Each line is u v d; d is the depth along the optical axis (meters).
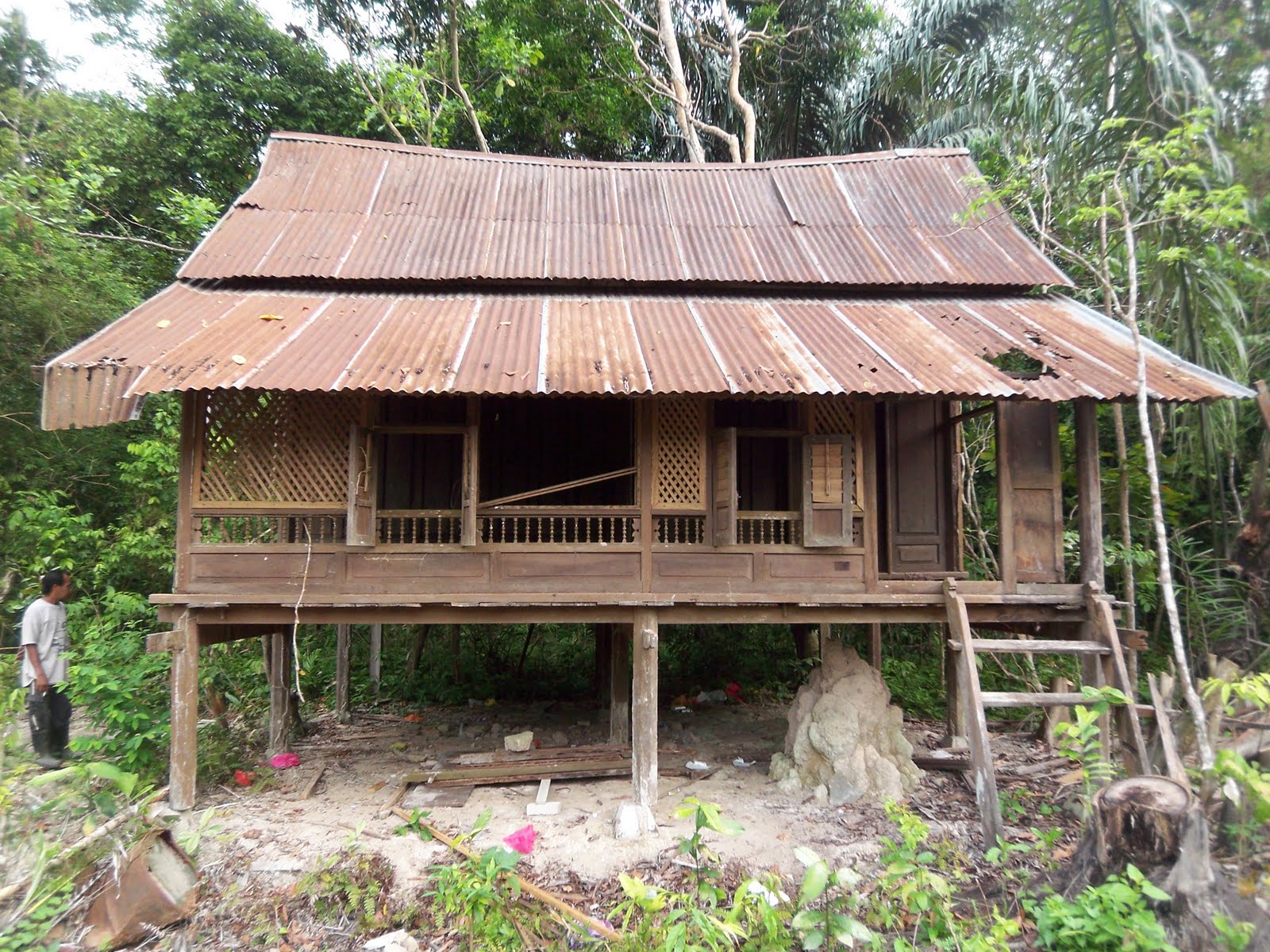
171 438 10.12
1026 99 8.08
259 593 5.87
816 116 15.66
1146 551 8.09
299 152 9.04
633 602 6.02
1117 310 7.33
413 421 7.97
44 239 9.78
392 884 5.06
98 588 9.77
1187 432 7.98
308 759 7.71
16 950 4.30
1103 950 3.84
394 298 7.02
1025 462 6.43
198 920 4.79
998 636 8.77
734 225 8.54
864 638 11.62
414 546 6.01
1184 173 5.57
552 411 8.55
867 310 7.10
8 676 8.11
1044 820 6.02
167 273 14.14
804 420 6.26
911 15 12.61
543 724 9.24
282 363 5.47
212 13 15.38
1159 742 5.73
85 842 5.00
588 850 5.52
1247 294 7.40
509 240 8.00
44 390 5.50
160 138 14.64
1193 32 6.82
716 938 3.92
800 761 6.64
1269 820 4.10
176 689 5.96
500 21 15.13
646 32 15.93
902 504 7.33
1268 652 6.71
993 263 7.72
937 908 4.30
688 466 6.23
